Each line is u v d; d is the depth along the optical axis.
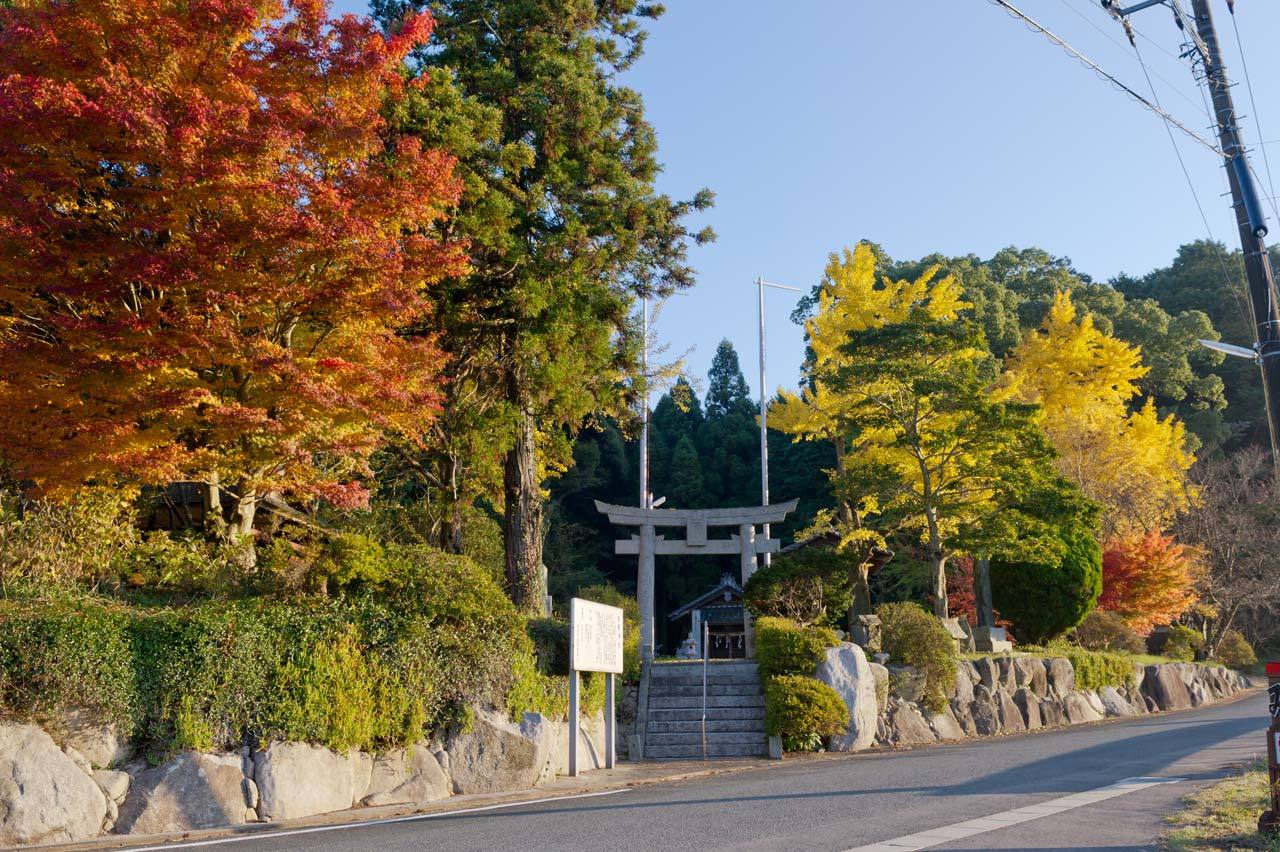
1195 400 57.09
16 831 8.86
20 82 10.79
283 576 13.19
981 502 24.53
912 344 23.38
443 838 8.49
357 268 12.02
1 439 11.67
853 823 8.65
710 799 10.79
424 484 22.12
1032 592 27.25
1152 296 65.56
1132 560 31.25
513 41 19.80
